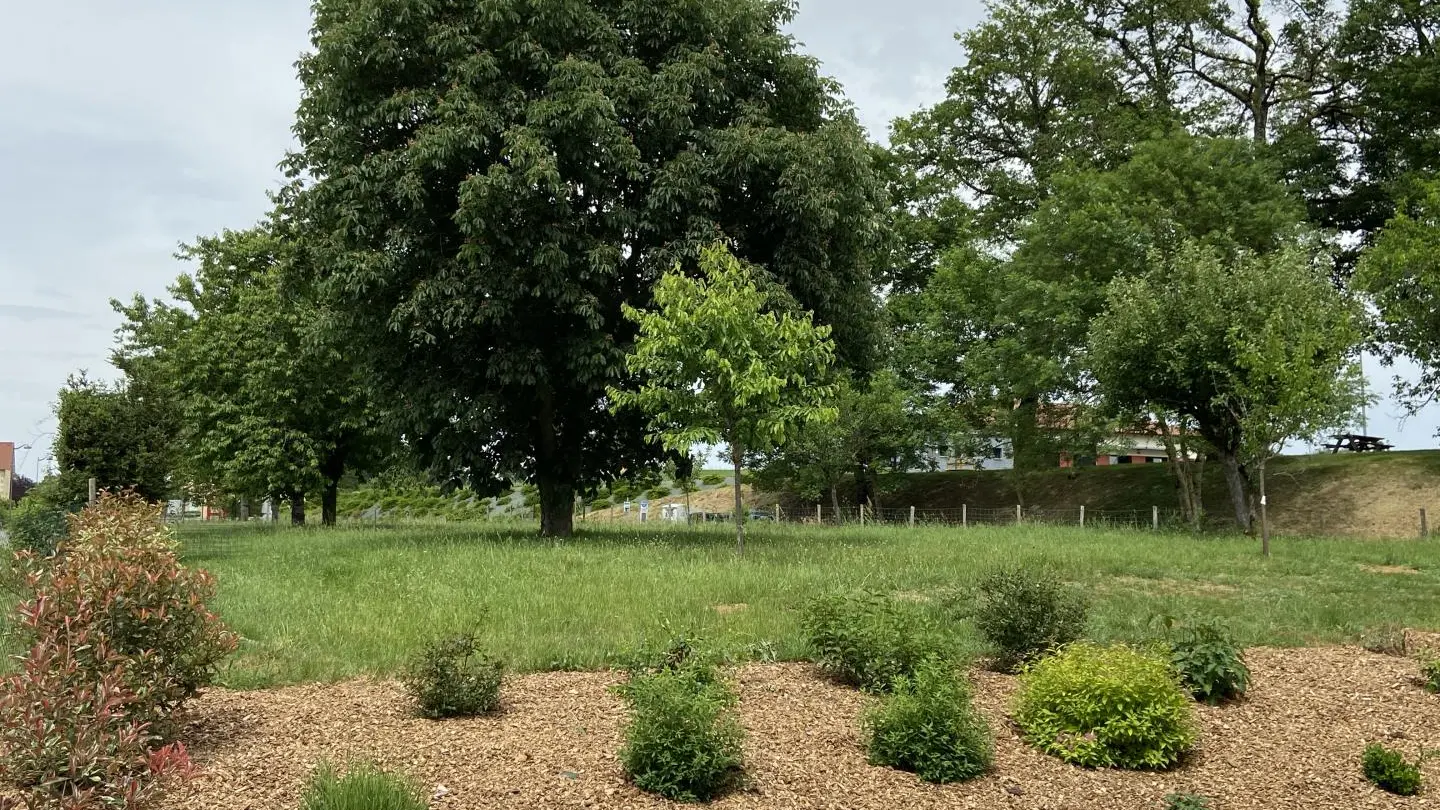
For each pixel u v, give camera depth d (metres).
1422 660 7.95
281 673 7.23
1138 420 30.08
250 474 30.05
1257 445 18.00
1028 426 36.72
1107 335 25.86
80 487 17.44
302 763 5.16
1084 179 31.62
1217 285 24.42
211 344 30.81
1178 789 5.34
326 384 30.25
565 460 21.25
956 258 38.75
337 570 13.44
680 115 18.08
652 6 18.98
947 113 38.50
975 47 37.75
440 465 20.89
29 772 4.04
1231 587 13.16
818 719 6.26
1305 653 8.79
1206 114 35.12
